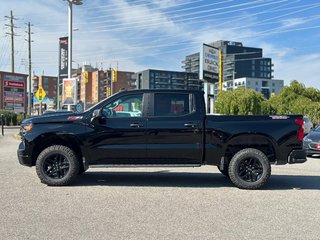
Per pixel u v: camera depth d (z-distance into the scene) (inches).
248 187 335.9
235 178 336.2
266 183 357.1
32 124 342.3
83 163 341.7
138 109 345.4
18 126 1884.8
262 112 1971.0
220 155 342.0
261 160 336.2
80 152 347.9
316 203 287.6
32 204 273.4
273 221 239.5
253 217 247.6
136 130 338.3
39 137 338.0
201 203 282.8
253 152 336.8
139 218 241.9
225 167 370.0
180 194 312.3
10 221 233.3
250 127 340.8
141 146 338.6
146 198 296.0
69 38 1122.0
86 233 212.2
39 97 1493.6
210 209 265.9
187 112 344.2
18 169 432.1
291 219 244.2
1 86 2409.0
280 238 208.1
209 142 341.1
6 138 1029.8
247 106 1927.9
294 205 280.7
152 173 420.2
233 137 341.1
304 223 235.9
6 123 1971.0
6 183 348.5
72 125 339.3
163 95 346.6
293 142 343.6
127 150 338.3
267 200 295.7
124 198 295.0
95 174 407.5
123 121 339.9
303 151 346.0
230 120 342.6
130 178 384.8
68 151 337.1
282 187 349.1
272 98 2298.2
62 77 1343.5
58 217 242.4
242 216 249.4
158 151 339.0
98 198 293.6
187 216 247.8
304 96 2178.9
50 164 339.0
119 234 211.0
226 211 261.1
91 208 264.4
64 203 277.1
